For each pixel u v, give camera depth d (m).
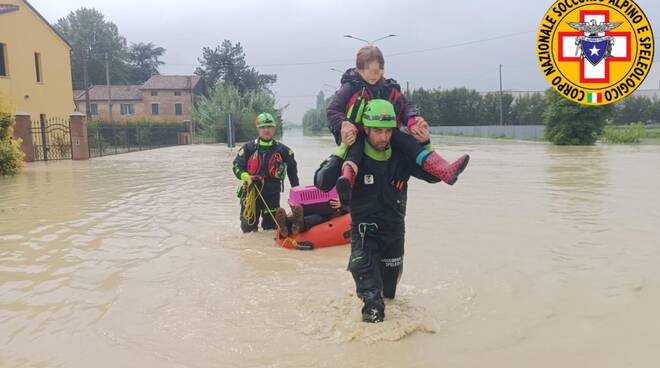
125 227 7.40
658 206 8.77
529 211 8.40
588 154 24.64
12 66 26.70
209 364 3.21
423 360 3.25
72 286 4.74
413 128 3.79
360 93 3.87
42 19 29.34
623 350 3.34
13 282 4.86
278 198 7.19
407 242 6.31
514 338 3.55
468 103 76.31
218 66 70.62
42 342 3.57
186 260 5.62
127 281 4.88
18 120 21.98
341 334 3.61
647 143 39.34
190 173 16.11
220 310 4.11
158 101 65.81
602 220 7.60
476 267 5.23
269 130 6.93
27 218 8.15
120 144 40.94
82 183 13.38
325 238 6.21
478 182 12.55
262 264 5.47
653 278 4.82
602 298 4.30
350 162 3.64
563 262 5.38
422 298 4.35
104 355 3.36
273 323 3.84
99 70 87.50
